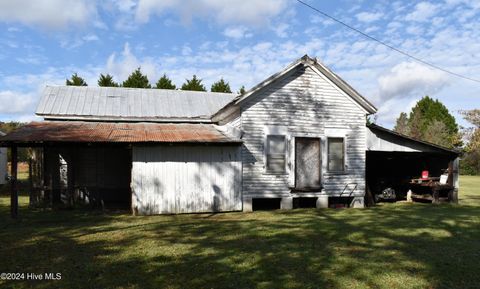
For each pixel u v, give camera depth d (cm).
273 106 1619
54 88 1994
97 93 2008
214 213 1494
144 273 701
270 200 1753
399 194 2198
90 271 713
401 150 1839
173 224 1223
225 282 654
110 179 1911
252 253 840
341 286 641
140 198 1431
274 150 1619
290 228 1148
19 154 4241
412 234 1066
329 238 1004
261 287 632
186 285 640
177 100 2052
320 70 1678
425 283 660
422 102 6256
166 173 1458
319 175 1684
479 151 3378
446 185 1970
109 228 1148
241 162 1553
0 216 1396
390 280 671
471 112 3120
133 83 3155
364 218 1366
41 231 1098
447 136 4838
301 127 1656
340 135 1717
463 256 833
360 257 815
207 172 1502
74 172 1850
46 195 1784
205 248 886
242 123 1576
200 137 1511
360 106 1753
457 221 1303
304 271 716
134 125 1745
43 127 1552
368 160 2127
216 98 2144
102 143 1346
